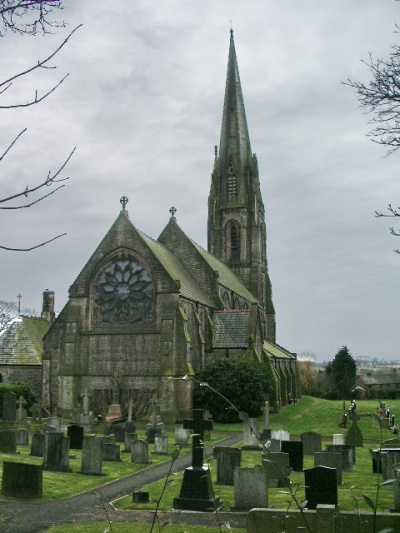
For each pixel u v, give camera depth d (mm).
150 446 36500
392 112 16828
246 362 55344
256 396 53188
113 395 53281
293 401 79750
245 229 92938
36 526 17047
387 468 21906
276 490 22391
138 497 20547
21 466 20969
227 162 95500
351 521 13391
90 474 25688
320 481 17984
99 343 55594
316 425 52469
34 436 30156
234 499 19953
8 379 62281
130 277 56031
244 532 16375
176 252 70500
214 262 78188
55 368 59719
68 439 26281
